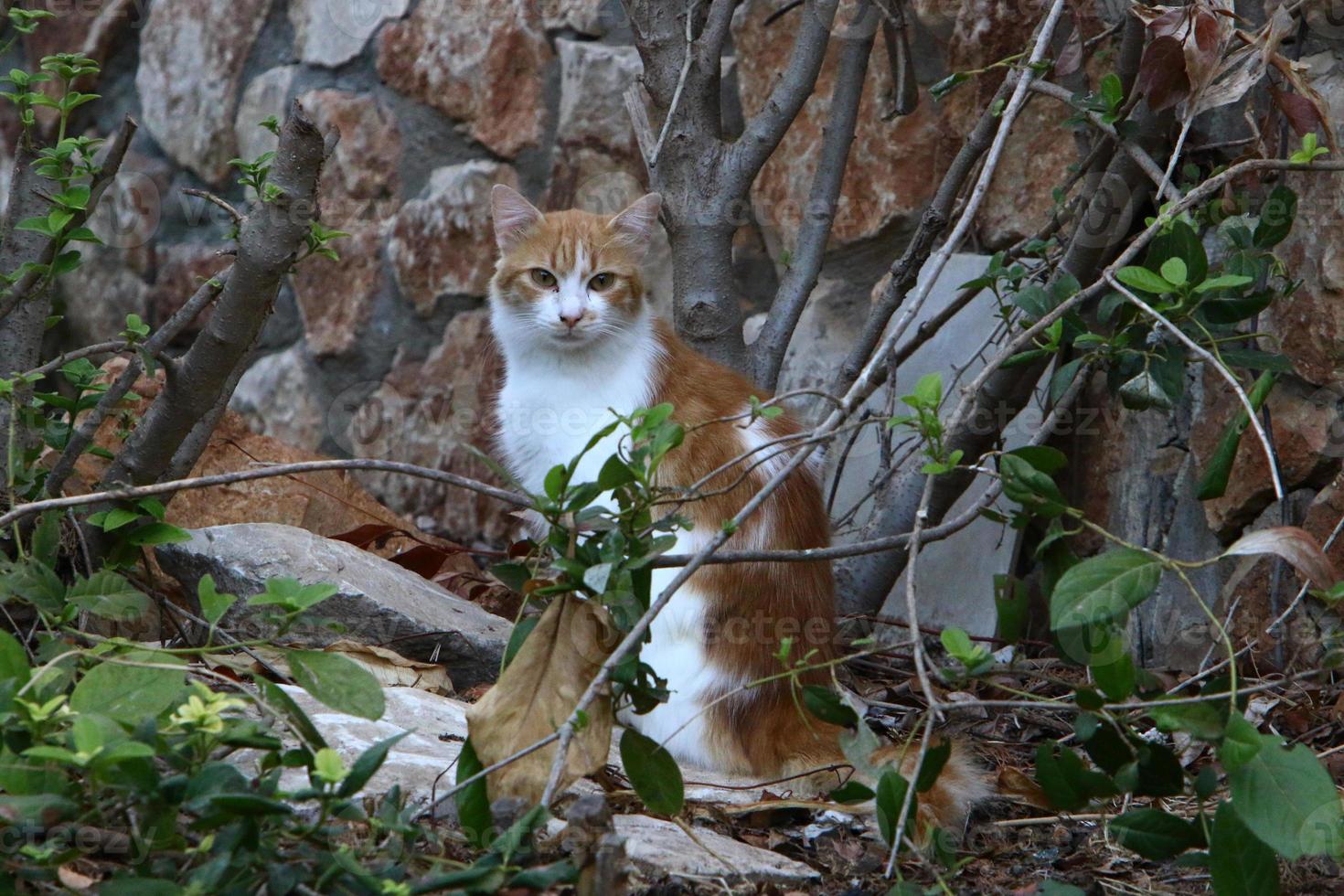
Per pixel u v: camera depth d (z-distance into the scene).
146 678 3.01
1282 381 5.15
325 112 7.61
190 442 4.84
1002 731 4.82
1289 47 5.10
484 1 7.18
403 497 7.48
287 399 7.84
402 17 7.39
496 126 7.22
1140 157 4.55
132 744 2.50
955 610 6.00
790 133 6.55
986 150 5.32
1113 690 3.07
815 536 4.82
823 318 6.53
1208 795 3.11
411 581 5.27
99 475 5.29
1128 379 4.37
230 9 7.92
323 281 7.70
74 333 8.51
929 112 6.21
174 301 8.14
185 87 8.09
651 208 5.60
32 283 4.31
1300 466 5.05
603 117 6.95
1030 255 5.57
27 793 2.71
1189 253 3.89
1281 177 4.96
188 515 5.89
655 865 3.27
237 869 2.66
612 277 5.39
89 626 4.46
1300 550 2.93
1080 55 4.96
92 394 4.89
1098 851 3.77
